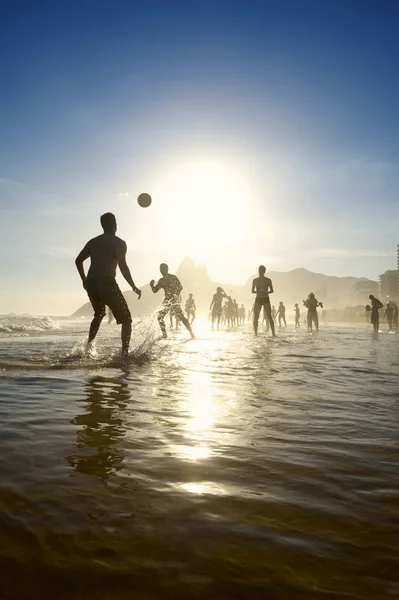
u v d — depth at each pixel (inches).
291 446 83.7
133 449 79.4
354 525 51.5
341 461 75.2
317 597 37.9
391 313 1122.0
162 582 39.6
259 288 553.9
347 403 125.2
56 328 832.3
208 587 39.0
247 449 81.1
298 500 58.5
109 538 47.0
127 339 245.6
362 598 37.9
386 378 174.9
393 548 46.4
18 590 38.0
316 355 270.7
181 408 115.0
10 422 96.8
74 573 40.5
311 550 45.7
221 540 47.3
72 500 56.4
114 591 38.1
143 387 146.2
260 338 479.2
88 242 257.9
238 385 154.0
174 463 72.3
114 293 244.4
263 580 40.3
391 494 61.0
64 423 96.6
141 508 54.7
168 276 466.9
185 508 55.1
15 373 174.1
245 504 56.8
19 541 45.9
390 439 89.4
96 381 156.9
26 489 59.6
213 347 328.8
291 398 131.8
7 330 635.5
